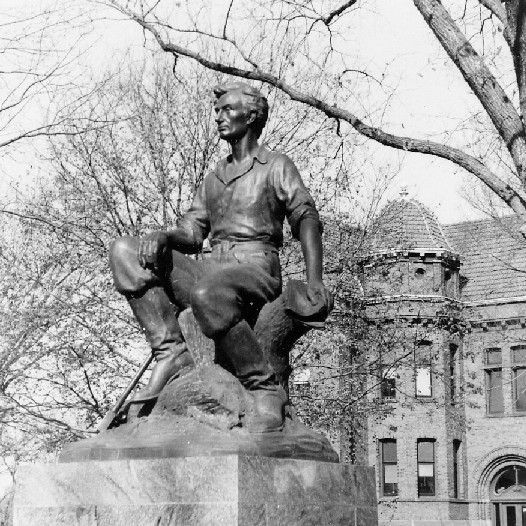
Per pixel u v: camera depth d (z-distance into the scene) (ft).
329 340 87.92
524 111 49.03
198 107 87.10
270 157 27.53
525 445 161.48
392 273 95.61
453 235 176.76
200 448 22.57
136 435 24.26
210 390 24.38
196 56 61.00
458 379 158.61
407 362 95.30
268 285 26.11
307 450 24.44
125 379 81.66
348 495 25.03
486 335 165.99
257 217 27.14
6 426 80.18
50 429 79.66
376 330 90.53
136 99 86.79
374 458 157.69
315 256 26.21
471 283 169.37
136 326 82.07
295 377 90.17
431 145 55.26
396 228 93.86
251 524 21.81
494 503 163.63
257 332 26.05
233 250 26.94
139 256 25.62
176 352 25.71
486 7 53.26
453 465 160.04
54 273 84.53
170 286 26.07
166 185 85.66
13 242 84.43
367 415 93.91
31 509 23.76
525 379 164.04
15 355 80.94
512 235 102.37
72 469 23.52
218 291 24.64
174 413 24.58
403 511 156.56
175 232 26.94
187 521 21.95
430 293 154.81
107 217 84.53
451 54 50.93
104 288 81.56
